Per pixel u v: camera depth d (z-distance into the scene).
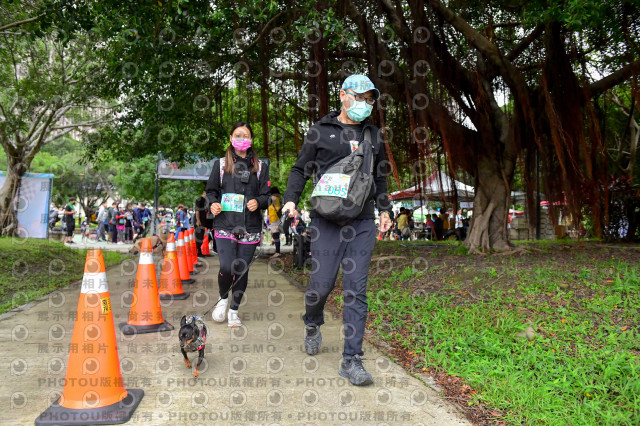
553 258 7.21
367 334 3.96
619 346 3.17
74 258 10.76
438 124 8.46
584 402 2.50
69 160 38.78
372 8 8.52
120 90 11.11
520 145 8.92
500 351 3.21
